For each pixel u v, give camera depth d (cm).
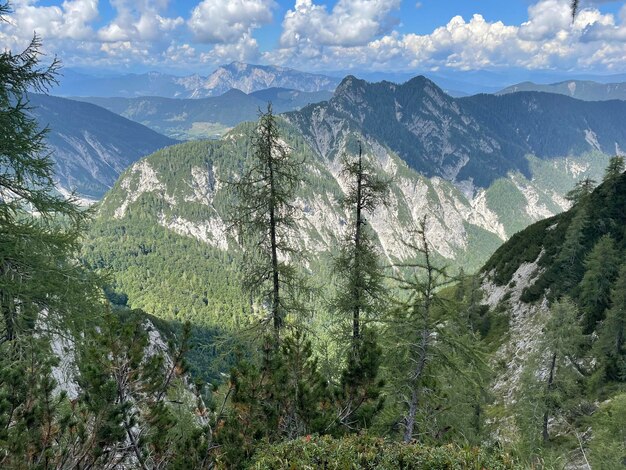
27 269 1003
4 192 1009
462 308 1198
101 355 672
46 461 570
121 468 691
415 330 1170
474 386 1266
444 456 668
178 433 782
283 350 890
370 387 846
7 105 961
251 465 659
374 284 1759
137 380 689
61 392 638
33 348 861
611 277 3825
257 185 1616
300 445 691
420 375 1172
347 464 638
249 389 757
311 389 858
